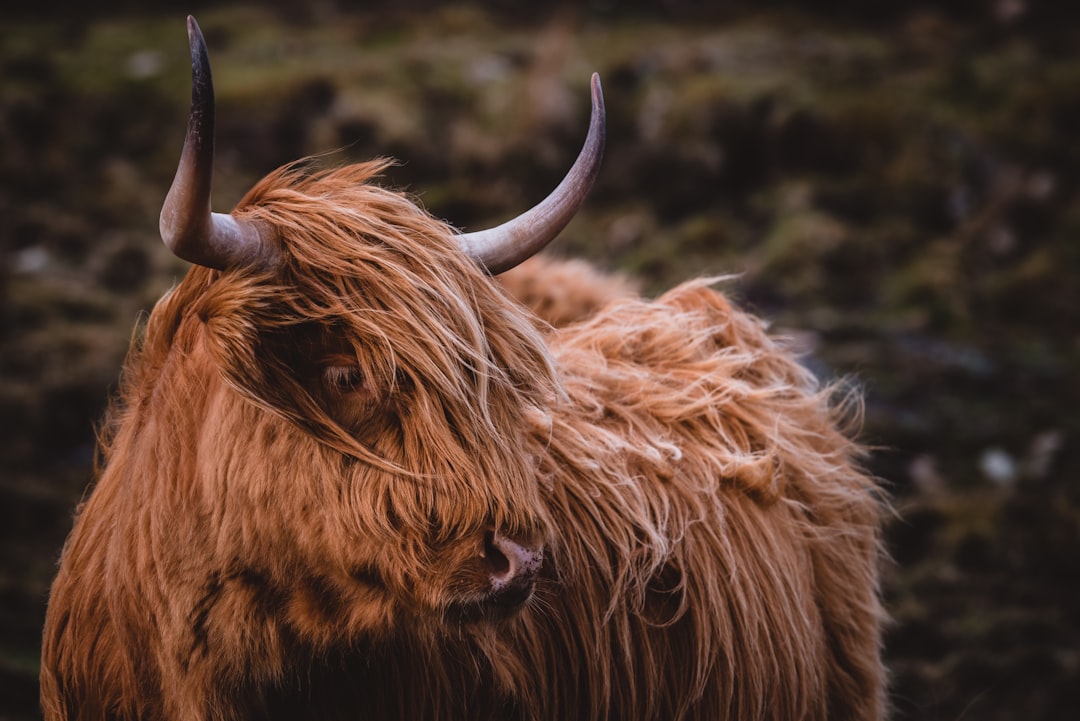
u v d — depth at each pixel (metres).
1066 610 15.37
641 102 27.25
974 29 33.59
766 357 10.03
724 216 25.47
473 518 6.75
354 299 6.86
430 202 24.72
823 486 9.44
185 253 6.54
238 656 7.19
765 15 34.34
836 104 27.09
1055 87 27.91
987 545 16.33
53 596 8.23
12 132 25.11
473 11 33.31
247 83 26.27
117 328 20.30
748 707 8.59
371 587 6.96
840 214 25.69
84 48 29.20
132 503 7.46
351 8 33.72
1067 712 13.66
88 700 7.97
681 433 8.98
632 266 23.50
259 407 6.85
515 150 25.94
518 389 7.29
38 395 18.00
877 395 19.78
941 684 14.03
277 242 6.95
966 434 18.88
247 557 7.04
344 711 7.74
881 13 34.72
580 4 33.88
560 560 8.02
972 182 26.31
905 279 23.45
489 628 7.11
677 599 8.43
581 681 8.22
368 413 6.91
